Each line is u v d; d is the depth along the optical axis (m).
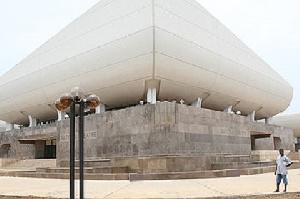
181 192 11.42
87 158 24.80
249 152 27.73
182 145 21.27
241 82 33.47
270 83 38.81
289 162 11.21
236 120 26.62
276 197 10.10
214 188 12.43
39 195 11.52
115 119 23.47
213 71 29.47
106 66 27.22
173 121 21.06
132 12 26.14
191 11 28.94
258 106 39.12
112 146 23.31
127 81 26.80
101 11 29.31
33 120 39.47
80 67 29.30
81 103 8.17
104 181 16.72
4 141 39.31
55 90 32.41
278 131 37.66
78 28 31.16
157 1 25.20
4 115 42.41
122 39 25.88
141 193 11.40
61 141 26.94
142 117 21.94
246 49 36.44
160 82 26.23
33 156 38.91
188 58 26.58
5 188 14.25
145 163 19.38
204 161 20.16
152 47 24.03
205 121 23.39
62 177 19.55
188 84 28.06
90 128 25.00
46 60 33.56
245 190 11.65
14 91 37.88
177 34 25.77
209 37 29.84
